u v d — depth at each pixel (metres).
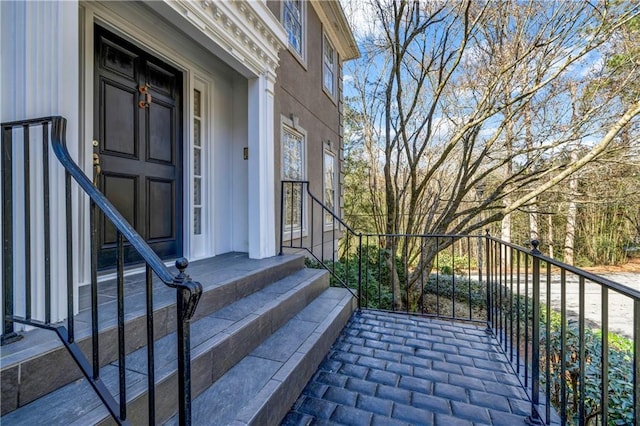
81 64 2.15
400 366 2.35
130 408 1.19
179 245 3.09
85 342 1.34
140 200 2.66
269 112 3.49
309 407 1.83
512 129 5.46
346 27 6.25
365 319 3.38
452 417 1.78
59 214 1.46
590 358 2.93
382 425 1.70
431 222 7.00
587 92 4.86
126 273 2.47
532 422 1.72
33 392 1.16
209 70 3.43
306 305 3.01
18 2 1.37
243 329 1.94
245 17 2.93
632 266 11.98
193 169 3.21
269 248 3.50
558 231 11.51
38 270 1.40
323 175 5.95
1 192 1.31
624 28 4.14
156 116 2.83
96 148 2.29
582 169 5.20
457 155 7.68
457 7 4.61
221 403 1.48
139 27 2.52
